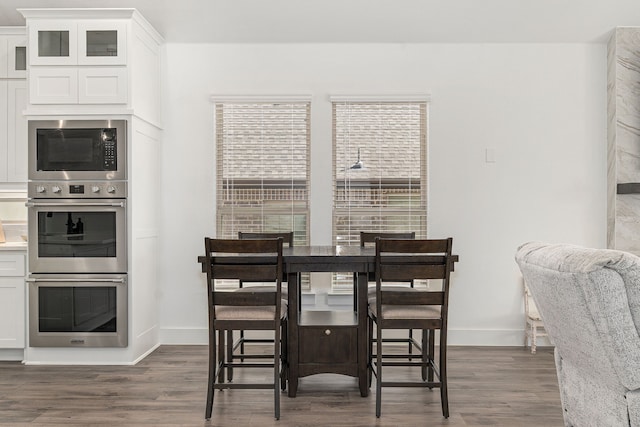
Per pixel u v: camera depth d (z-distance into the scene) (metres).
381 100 4.55
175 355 4.21
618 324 1.88
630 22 4.34
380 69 4.61
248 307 3.05
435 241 2.95
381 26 4.43
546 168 4.59
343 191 4.62
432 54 4.59
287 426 2.79
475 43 4.59
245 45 4.63
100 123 3.93
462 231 4.60
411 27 4.43
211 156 4.63
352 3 4.23
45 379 3.59
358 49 4.61
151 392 3.33
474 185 4.59
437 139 4.59
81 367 3.88
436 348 4.46
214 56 4.64
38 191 3.92
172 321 4.62
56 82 3.96
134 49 4.01
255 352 4.23
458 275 4.60
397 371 3.78
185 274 4.62
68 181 3.92
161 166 4.63
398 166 4.61
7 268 3.99
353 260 3.11
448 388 3.41
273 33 4.52
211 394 2.89
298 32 4.50
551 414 2.97
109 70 3.95
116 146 3.92
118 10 3.90
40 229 3.92
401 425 2.80
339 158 4.61
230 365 3.13
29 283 3.92
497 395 3.28
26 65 4.16
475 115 4.59
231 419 2.89
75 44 3.95
